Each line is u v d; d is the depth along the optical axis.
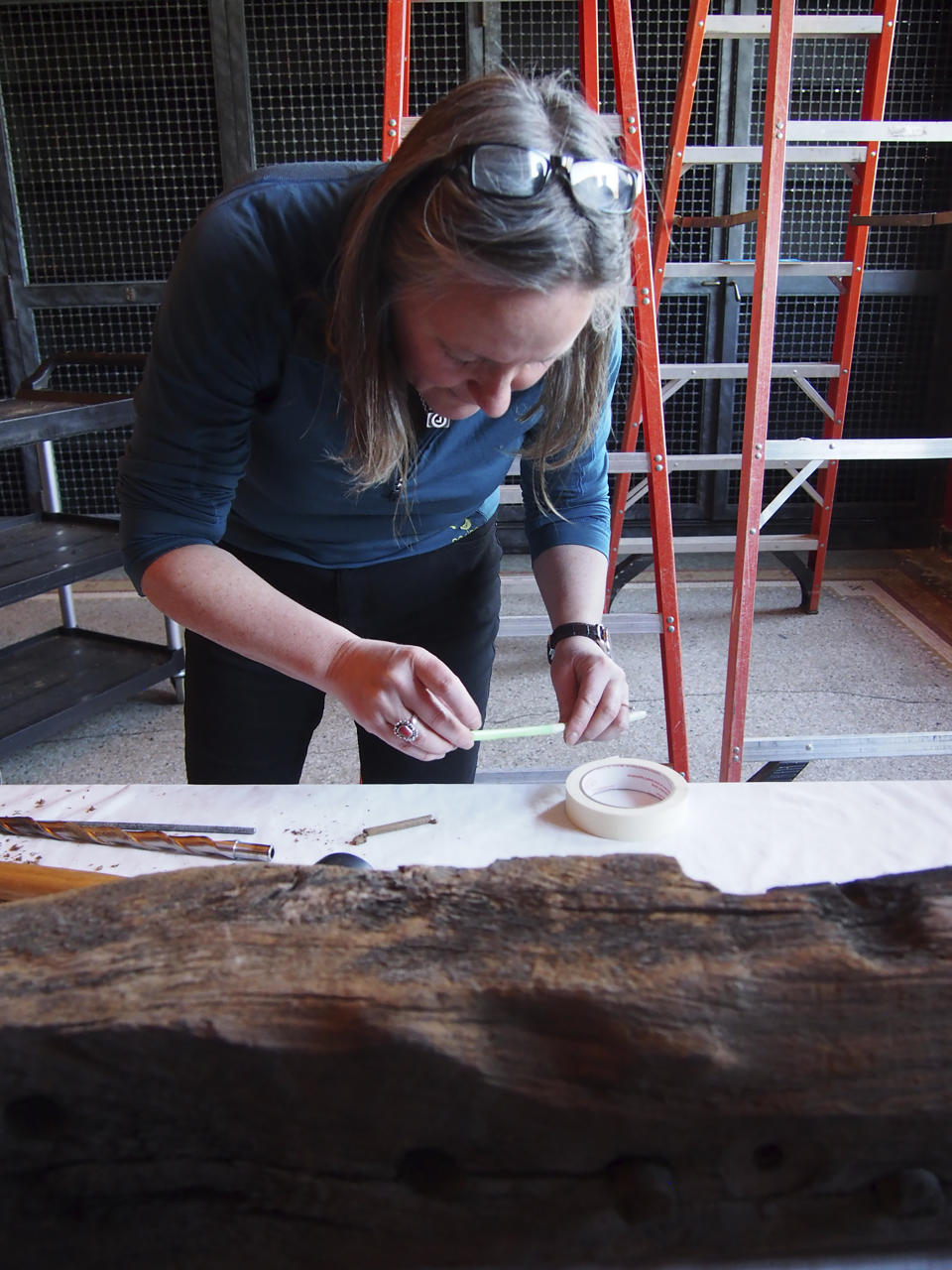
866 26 2.44
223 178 3.44
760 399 1.79
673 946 0.61
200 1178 0.60
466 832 1.04
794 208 3.50
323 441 1.06
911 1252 0.63
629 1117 0.57
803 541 3.24
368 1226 0.61
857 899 0.66
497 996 0.58
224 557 1.03
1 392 3.67
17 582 2.20
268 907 0.64
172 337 0.94
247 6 3.23
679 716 1.97
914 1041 0.58
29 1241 0.61
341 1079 0.57
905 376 3.72
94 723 2.82
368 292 0.81
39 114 3.37
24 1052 0.56
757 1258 0.63
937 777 2.46
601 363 1.04
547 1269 0.62
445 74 3.34
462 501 1.23
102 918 0.63
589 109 0.80
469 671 1.44
